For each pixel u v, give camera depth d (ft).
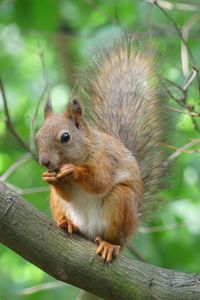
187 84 39.27
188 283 32.68
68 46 66.39
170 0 55.62
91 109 41.50
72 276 32.68
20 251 32.27
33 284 58.90
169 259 54.29
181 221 54.34
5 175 45.83
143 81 43.14
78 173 34.42
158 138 42.01
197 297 32.37
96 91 42.24
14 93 69.21
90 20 63.52
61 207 35.40
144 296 32.53
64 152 34.50
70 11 64.59
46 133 34.50
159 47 44.57
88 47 54.08
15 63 71.67
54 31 63.72
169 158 40.47
